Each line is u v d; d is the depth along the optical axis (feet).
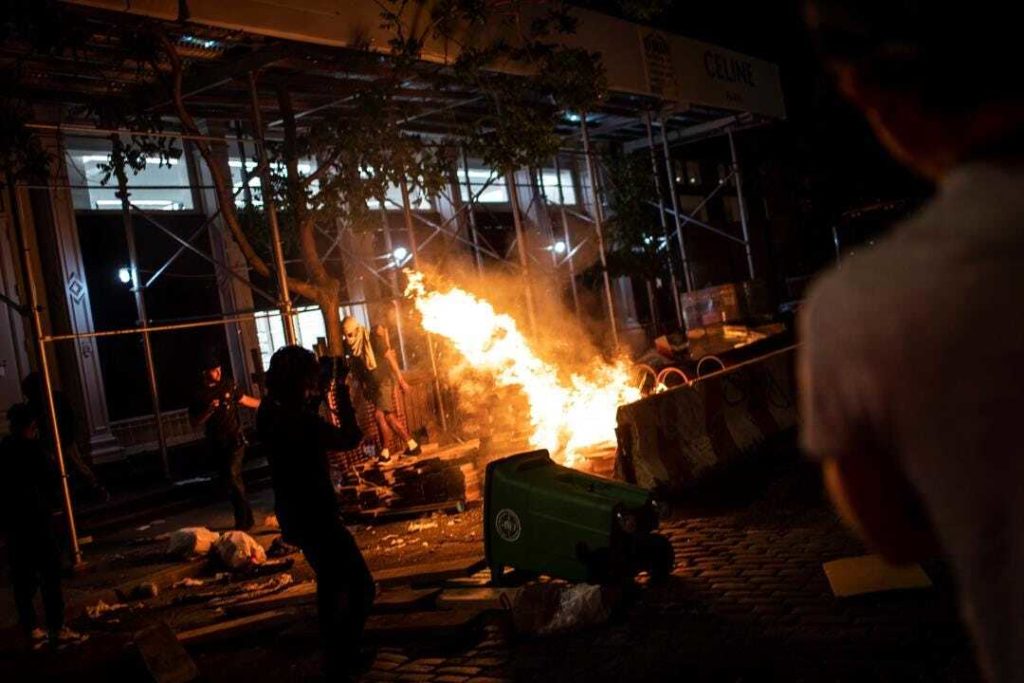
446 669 16.83
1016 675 3.00
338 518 16.39
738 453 31.37
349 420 16.94
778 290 90.58
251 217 45.27
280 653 19.08
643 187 61.93
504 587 20.20
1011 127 3.03
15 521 20.99
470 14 37.04
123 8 27.89
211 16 29.84
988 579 2.98
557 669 16.05
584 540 18.97
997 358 2.82
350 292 53.42
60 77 37.11
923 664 13.82
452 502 31.09
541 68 40.88
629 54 50.70
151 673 17.76
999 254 2.88
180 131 46.24
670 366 44.45
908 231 3.21
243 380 48.39
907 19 3.05
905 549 3.33
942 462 2.99
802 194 91.97
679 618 17.54
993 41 2.95
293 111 41.88
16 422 21.17
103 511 35.58
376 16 35.32
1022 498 2.85
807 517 23.81
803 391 3.43
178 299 46.68
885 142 3.44
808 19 3.43
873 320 3.06
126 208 40.29
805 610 16.94
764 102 65.82
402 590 21.12
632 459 27.43
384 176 35.99
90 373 41.96
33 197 41.45
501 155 38.93
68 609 23.85
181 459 44.55
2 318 39.52
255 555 26.84
